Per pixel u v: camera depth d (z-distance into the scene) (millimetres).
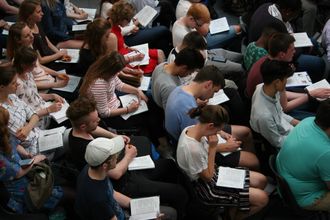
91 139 2975
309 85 3906
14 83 3115
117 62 3471
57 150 3299
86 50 4070
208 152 3004
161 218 2848
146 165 3158
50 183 2773
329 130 2773
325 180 2846
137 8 5191
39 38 4297
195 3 4547
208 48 4730
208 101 3609
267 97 3248
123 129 3715
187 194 3150
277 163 3109
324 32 4598
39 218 2711
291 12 4328
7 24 4664
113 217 2516
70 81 4113
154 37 4879
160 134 3930
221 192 3074
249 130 3709
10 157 2756
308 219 3383
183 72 3520
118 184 3039
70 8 5367
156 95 3641
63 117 3600
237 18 6059
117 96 3926
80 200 2486
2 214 2715
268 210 3490
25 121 3307
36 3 4152
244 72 4285
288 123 3523
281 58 3547
